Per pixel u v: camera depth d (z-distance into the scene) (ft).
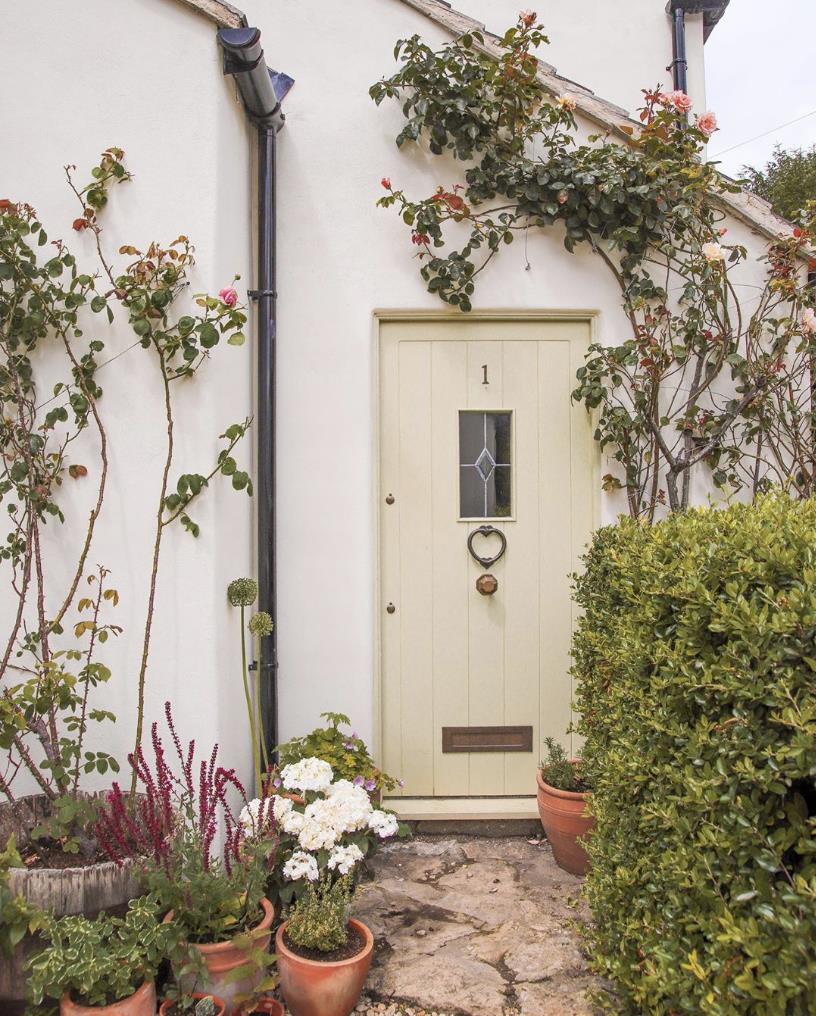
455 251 10.82
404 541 10.99
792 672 4.32
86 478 8.82
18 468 8.56
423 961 7.54
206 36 8.87
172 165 8.81
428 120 10.56
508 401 11.03
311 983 6.56
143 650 8.58
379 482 10.92
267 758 9.55
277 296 10.63
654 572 6.26
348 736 10.40
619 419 10.47
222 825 8.61
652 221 10.61
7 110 8.79
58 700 7.99
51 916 6.33
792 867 4.48
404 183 10.82
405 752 10.93
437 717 10.96
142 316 8.53
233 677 9.41
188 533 8.78
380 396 11.00
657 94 10.87
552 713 11.01
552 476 11.03
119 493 8.78
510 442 11.06
